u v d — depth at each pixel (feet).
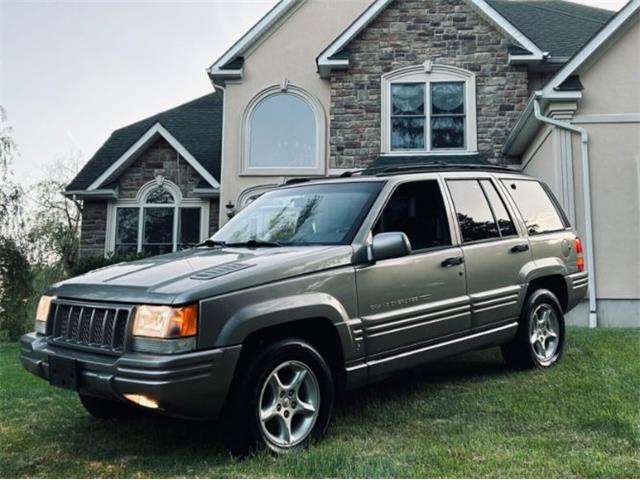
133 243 45.21
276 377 10.39
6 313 40.78
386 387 15.56
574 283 18.42
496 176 17.04
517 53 38.09
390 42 39.88
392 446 10.59
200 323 9.25
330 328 11.31
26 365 11.31
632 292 29.53
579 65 30.17
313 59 42.39
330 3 42.98
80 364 9.82
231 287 9.77
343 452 10.19
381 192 13.41
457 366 18.13
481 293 14.82
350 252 11.85
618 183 30.12
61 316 10.95
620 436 10.89
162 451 10.91
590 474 9.05
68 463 10.29
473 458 9.82
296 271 10.78
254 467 9.46
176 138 44.34
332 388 11.21
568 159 30.68
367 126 39.40
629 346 20.63
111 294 10.13
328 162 40.75
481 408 13.12
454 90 39.50
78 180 45.21
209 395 9.25
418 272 13.11
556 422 11.85
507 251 15.92
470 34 39.55
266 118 42.14
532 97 31.09
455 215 14.82
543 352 17.38
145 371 8.84
